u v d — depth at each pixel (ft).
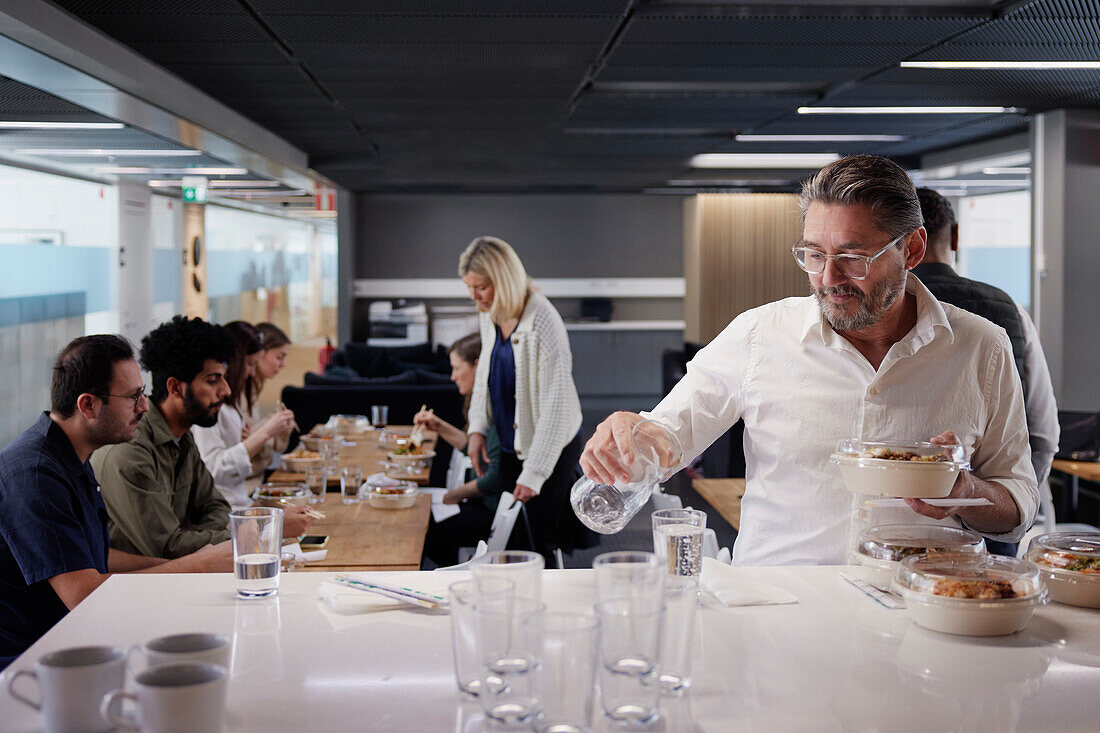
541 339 13.01
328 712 3.62
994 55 16.33
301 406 22.71
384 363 35.22
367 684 3.90
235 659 4.17
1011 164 27.45
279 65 16.96
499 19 13.96
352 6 13.26
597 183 36.35
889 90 19.29
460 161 30.63
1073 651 4.37
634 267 42.24
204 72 17.62
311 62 16.69
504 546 10.44
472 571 3.64
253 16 13.88
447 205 41.70
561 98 20.03
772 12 13.83
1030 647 4.42
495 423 13.70
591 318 41.98
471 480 15.57
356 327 41.88
